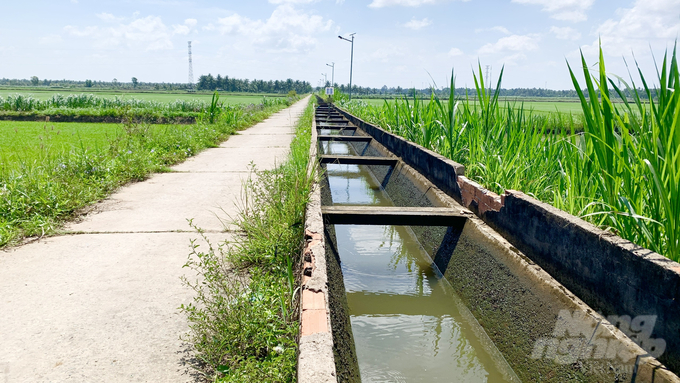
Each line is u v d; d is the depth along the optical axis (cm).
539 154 523
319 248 351
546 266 363
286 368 235
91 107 3027
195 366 257
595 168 384
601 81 317
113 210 580
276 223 453
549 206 376
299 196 496
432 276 517
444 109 795
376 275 515
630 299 265
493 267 423
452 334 391
